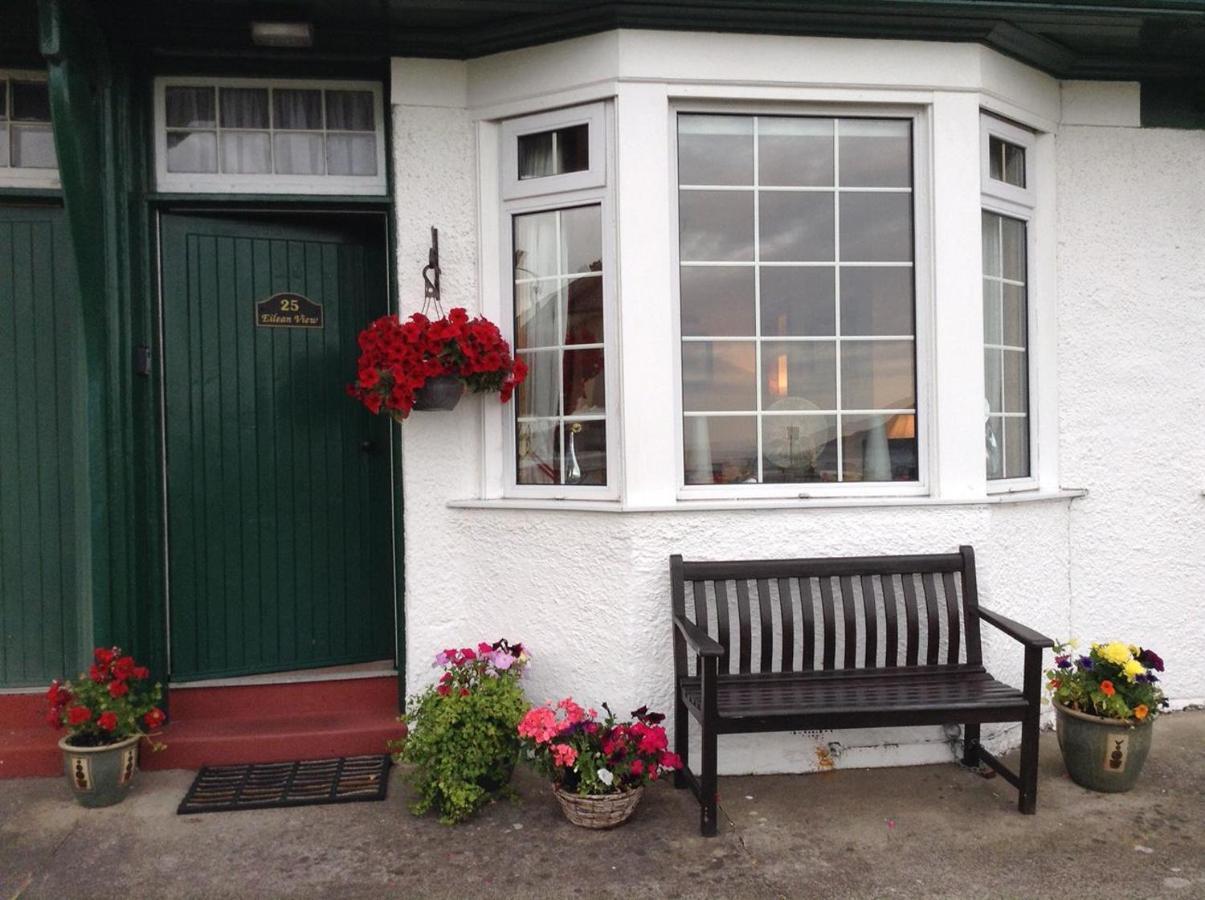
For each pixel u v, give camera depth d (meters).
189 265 3.91
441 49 3.83
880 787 3.52
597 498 3.76
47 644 3.83
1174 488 4.25
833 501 3.68
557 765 3.18
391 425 4.04
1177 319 4.25
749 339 3.82
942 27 3.72
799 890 2.80
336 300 4.12
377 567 4.19
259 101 3.92
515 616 3.79
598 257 3.79
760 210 3.82
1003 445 4.12
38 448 3.82
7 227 3.79
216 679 3.94
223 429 3.97
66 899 2.76
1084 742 3.44
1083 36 3.88
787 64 3.69
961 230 3.80
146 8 3.51
